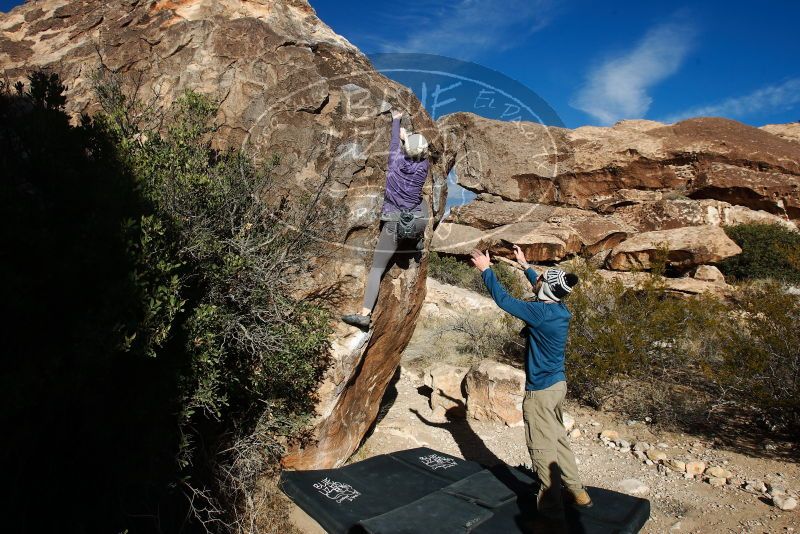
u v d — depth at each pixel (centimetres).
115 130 351
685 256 1603
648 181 2094
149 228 288
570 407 710
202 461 380
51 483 297
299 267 399
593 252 1809
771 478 496
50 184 298
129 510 336
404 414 670
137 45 430
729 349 702
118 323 262
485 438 601
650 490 488
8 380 236
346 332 427
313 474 421
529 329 386
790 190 1947
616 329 750
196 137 383
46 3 477
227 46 418
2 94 324
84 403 279
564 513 374
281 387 400
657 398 686
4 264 255
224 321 362
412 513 372
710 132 2128
